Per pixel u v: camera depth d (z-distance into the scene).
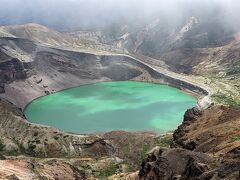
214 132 192.00
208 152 164.00
